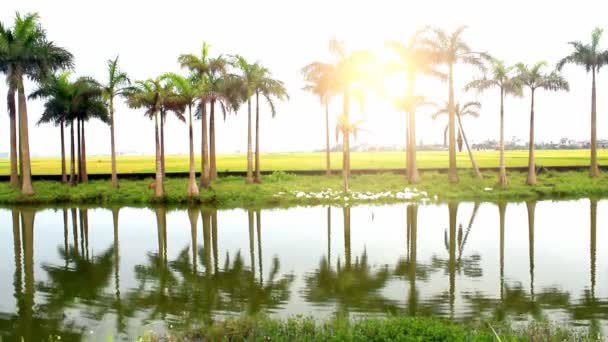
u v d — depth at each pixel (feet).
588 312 28.53
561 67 116.88
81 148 132.67
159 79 92.12
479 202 86.17
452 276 37.60
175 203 90.07
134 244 53.21
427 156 258.98
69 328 27.25
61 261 45.21
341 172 142.00
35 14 95.30
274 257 45.70
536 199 89.25
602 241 50.78
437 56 107.86
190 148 93.76
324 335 23.81
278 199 90.53
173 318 28.66
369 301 31.42
